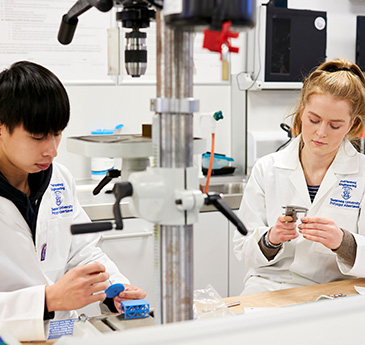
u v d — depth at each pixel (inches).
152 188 30.7
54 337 50.6
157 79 31.0
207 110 134.1
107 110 124.0
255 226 75.5
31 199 61.4
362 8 143.3
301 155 76.9
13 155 52.9
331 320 23.0
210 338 21.5
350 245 66.4
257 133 131.5
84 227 32.0
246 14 26.8
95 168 121.6
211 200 32.1
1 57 112.8
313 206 74.9
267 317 22.9
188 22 26.7
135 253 106.9
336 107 65.9
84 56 118.1
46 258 65.1
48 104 50.3
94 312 89.2
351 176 74.8
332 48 141.6
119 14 41.8
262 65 124.6
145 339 21.2
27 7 112.7
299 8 135.9
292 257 74.5
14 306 48.6
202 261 115.0
